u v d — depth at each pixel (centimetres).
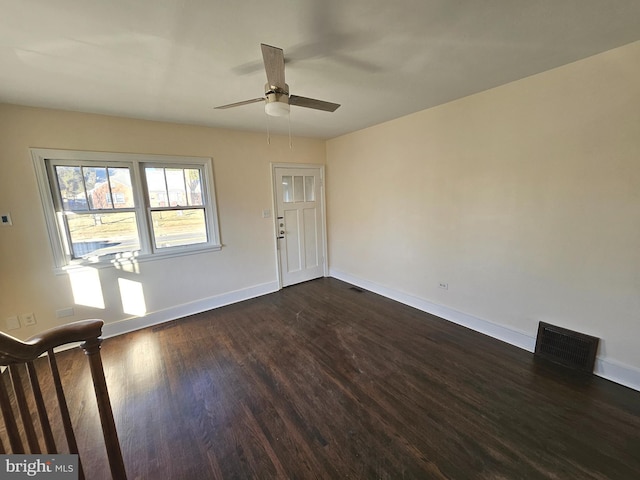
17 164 252
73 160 277
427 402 198
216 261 373
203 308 367
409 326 311
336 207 467
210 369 242
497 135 255
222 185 367
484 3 136
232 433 177
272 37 160
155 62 184
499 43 175
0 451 94
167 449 167
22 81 203
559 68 212
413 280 359
